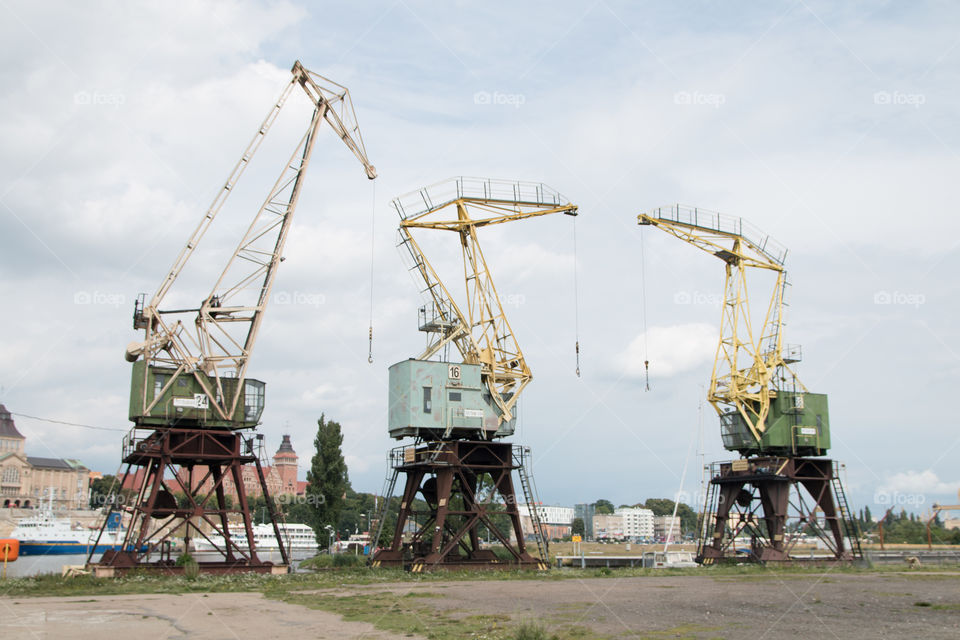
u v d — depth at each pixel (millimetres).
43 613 32938
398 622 30328
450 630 28109
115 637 26156
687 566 71625
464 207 66812
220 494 58625
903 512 177375
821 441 76688
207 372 57031
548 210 68812
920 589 45188
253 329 58938
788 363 78562
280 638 26156
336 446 96875
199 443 56125
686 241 78062
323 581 51000
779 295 80062
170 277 57094
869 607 35438
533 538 180375
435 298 66500
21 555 132500
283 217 61594
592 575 59156
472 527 65375
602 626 29188
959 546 132375
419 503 116438
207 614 32844
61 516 188375
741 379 77875
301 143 63156
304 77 63531
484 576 56469
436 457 61281
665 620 30922
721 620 30891
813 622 30172
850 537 76500
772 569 67125
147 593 42656
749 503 79312
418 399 61281
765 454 77312
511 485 63531
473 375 63594
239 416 57562
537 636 25547
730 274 80375
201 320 57594
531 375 66750
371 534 76375
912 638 25703
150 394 54812
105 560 54781
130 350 54531
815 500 77312
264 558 118062
